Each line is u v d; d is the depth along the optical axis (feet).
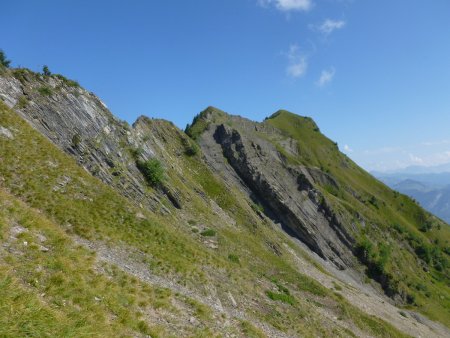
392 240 599.16
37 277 59.67
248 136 506.07
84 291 64.13
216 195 291.79
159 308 80.28
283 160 500.74
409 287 476.54
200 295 108.47
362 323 206.08
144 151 211.82
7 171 112.78
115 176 177.78
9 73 169.89
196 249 144.25
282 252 276.82
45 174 123.44
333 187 646.33
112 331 56.80
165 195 205.77
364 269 427.33
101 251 100.68
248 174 401.70
